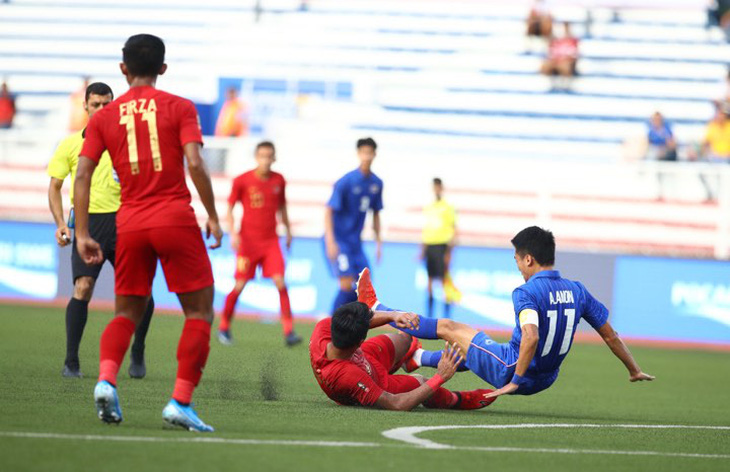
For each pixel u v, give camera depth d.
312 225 69.31
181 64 84.69
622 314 56.78
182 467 13.93
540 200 68.19
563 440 18.80
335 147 76.38
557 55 82.88
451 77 83.19
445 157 70.75
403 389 22.41
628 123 79.81
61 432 16.25
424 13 89.00
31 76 85.81
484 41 86.56
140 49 17.22
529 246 22.12
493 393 21.64
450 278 56.84
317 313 57.91
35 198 69.19
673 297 56.56
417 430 18.78
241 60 85.81
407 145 78.44
